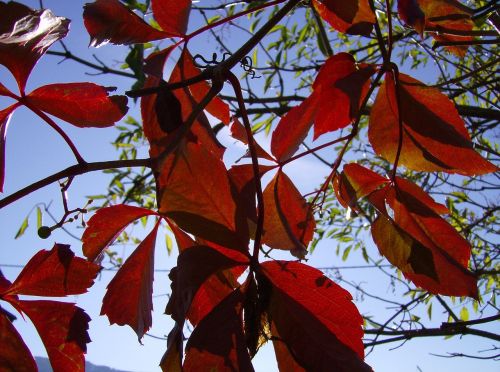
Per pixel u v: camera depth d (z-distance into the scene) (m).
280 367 0.37
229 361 0.35
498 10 0.61
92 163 0.37
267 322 0.38
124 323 0.42
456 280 0.45
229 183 0.40
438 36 0.57
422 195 0.48
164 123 0.43
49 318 0.39
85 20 0.43
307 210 0.47
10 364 0.37
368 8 0.48
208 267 0.37
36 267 0.39
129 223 0.42
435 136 0.47
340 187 0.49
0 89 0.39
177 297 0.36
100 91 0.40
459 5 0.52
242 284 0.38
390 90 0.48
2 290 0.38
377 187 0.49
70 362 0.39
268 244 0.44
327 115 0.48
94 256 0.42
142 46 0.61
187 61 0.46
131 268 0.42
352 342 0.38
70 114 0.40
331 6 0.48
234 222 0.40
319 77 0.48
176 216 0.40
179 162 0.40
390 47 0.48
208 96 0.41
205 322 0.36
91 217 0.42
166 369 0.35
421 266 0.45
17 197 0.35
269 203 0.46
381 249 0.47
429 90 0.47
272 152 0.47
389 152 0.49
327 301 0.38
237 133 0.49
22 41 0.39
